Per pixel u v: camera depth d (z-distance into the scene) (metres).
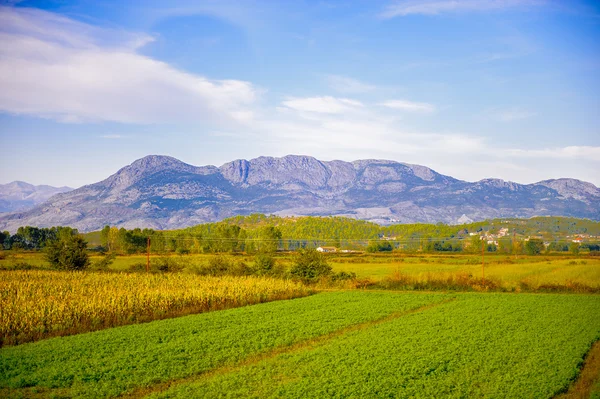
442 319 40.03
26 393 21.06
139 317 39.72
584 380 23.38
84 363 25.23
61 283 53.94
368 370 24.20
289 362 26.02
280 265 81.38
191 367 24.88
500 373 24.16
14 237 176.38
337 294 59.75
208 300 48.12
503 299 54.78
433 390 21.33
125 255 127.94
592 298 55.66
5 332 32.00
